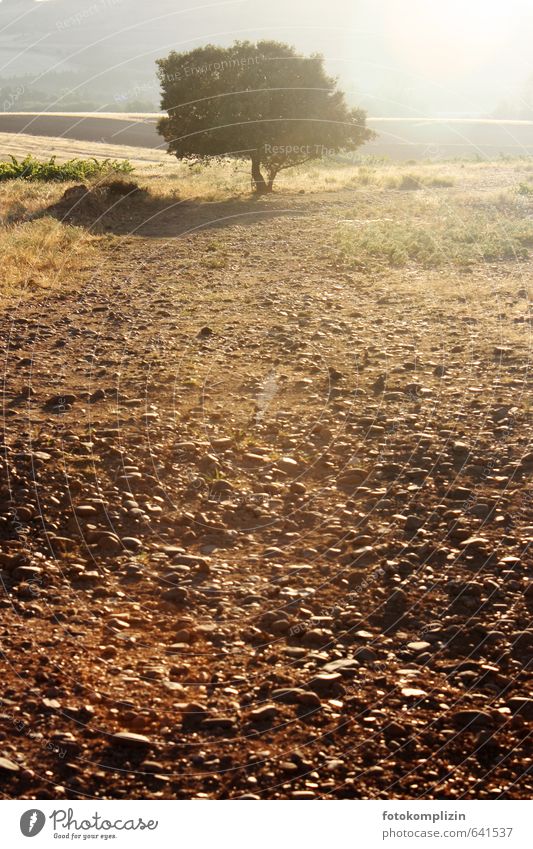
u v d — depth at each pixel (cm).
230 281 1455
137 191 2567
